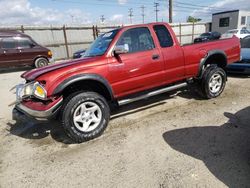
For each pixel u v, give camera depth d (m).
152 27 4.40
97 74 3.70
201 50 5.00
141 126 4.17
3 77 10.91
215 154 3.11
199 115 4.48
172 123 4.20
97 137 3.84
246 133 3.66
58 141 3.85
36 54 12.62
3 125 4.74
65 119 3.50
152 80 4.38
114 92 3.97
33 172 3.02
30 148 3.68
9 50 11.80
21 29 16.42
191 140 3.53
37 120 3.45
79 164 3.11
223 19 32.06
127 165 3.00
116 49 3.75
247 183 2.51
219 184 2.52
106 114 3.88
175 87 4.88
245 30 19.97
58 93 3.42
